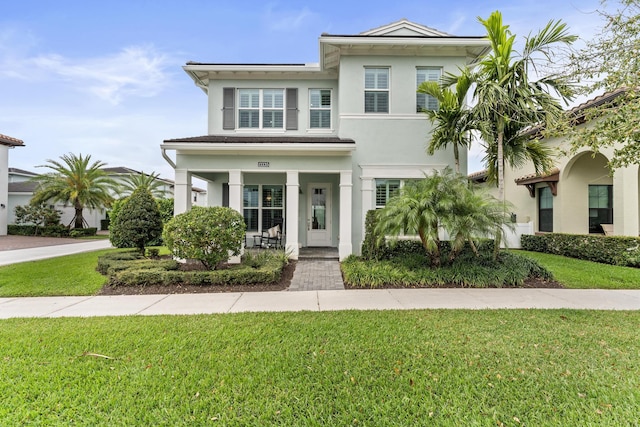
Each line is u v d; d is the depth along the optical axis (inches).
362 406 120.7
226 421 113.0
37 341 178.9
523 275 325.4
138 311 242.4
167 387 133.3
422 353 163.8
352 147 437.4
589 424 110.3
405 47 475.8
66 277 343.9
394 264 367.9
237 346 172.1
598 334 188.2
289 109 536.1
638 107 190.5
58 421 112.9
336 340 180.4
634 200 398.3
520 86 334.6
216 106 535.8
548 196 543.5
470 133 385.1
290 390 131.3
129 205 435.5
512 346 171.6
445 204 315.6
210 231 333.1
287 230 458.0
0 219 964.6
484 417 114.5
